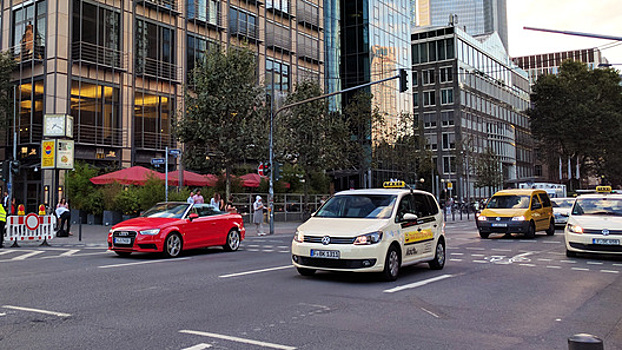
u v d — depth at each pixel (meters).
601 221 12.72
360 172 41.88
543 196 21.44
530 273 10.35
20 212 18.03
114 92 32.41
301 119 33.38
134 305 6.94
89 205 27.86
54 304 6.98
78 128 30.41
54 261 12.28
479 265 11.69
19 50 31.73
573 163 71.56
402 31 57.81
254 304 7.04
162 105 35.12
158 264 11.65
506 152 83.69
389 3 55.75
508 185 80.38
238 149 26.27
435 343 5.16
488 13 196.62
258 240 20.42
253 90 27.38
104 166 31.59
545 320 6.24
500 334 5.55
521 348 5.01
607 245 12.30
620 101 65.12
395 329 5.71
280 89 43.75
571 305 7.16
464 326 5.89
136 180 27.08
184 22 36.66
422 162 44.28
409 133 42.53
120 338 5.25
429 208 11.05
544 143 72.81
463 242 18.20
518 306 7.06
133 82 33.31
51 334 5.39
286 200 35.88
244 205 31.88
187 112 27.53
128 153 32.91
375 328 5.75
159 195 25.50
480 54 78.44
